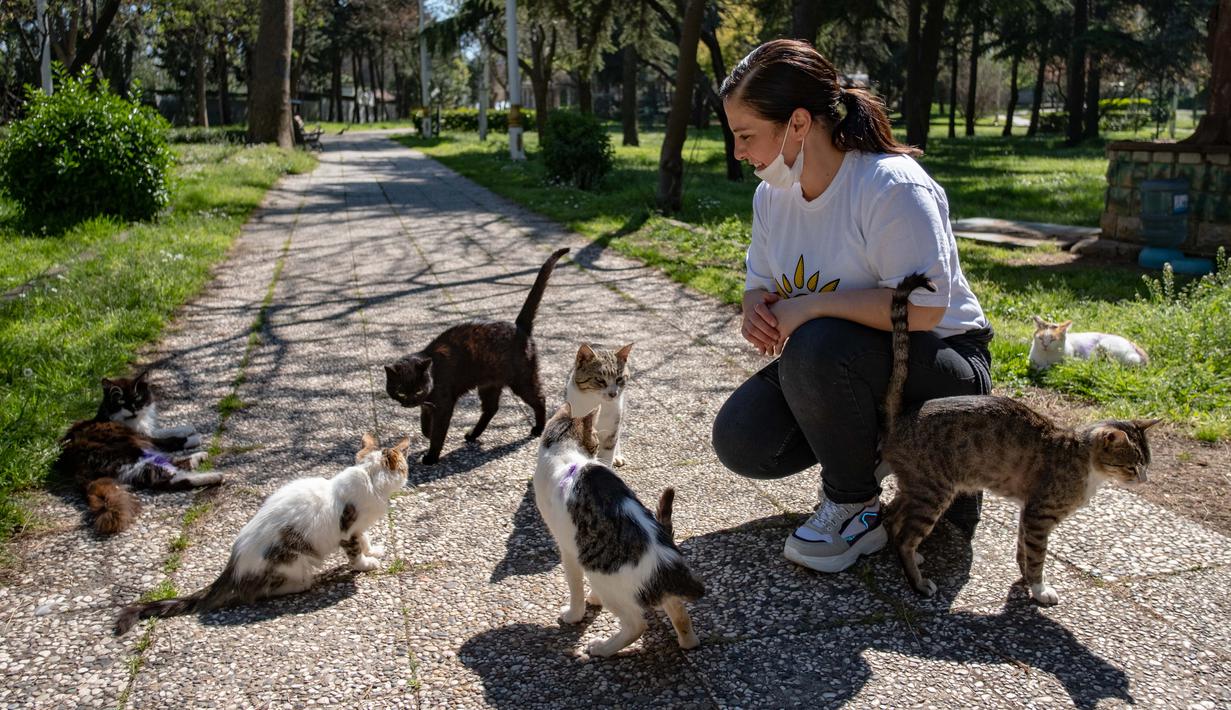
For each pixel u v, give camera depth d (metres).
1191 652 2.67
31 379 5.16
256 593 3.07
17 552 3.43
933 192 2.91
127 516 3.65
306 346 6.37
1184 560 3.20
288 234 11.56
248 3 38.53
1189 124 54.56
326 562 3.40
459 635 2.88
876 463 3.21
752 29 25.02
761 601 3.03
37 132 10.86
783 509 3.75
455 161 24.94
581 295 7.98
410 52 62.53
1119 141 10.11
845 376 2.97
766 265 3.41
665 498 2.88
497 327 4.65
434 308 7.51
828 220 3.06
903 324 2.81
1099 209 14.52
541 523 3.70
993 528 3.49
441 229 12.03
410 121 67.00
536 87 33.72
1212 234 9.22
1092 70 38.44
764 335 3.14
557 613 3.01
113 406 4.47
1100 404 4.97
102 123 11.02
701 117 47.16
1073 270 9.22
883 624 2.87
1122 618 2.85
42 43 21.47
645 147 34.09
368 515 3.25
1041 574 2.95
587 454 3.04
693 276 8.51
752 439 3.36
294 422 4.91
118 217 11.05
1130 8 36.66
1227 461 4.08
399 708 2.51
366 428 4.83
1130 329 6.31
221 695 2.57
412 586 3.21
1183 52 33.94
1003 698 2.48
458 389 4.45
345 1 57.41
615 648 2.71
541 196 15.44
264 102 26.53
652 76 60.28
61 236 10.23
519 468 4.32
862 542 3.19
